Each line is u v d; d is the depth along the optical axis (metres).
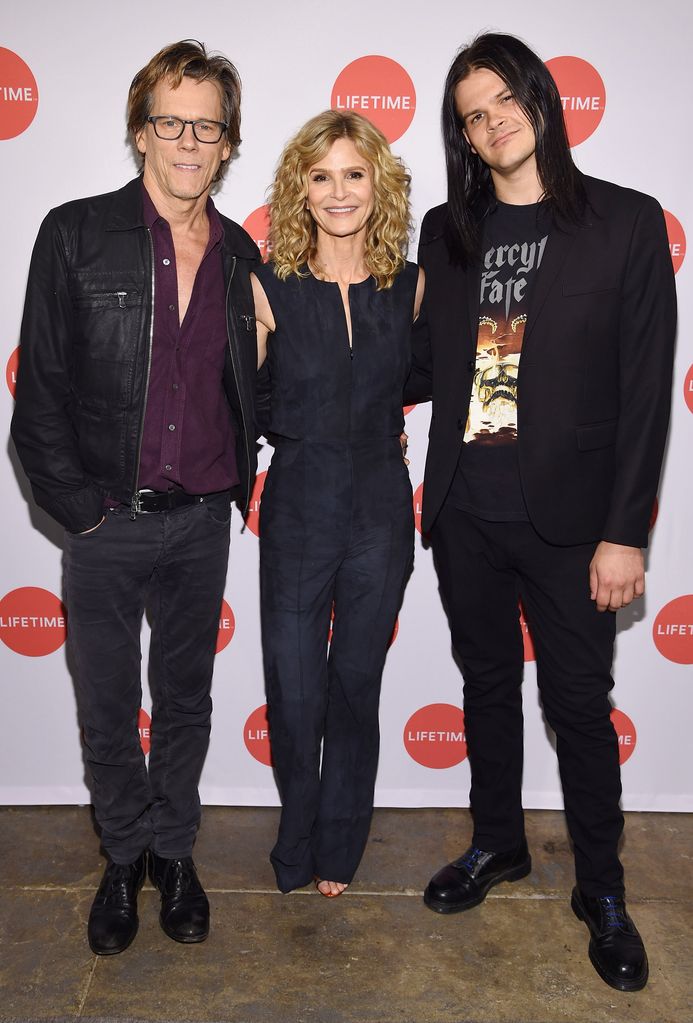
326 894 2.13
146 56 2.08
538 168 1.71
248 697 2.46
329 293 1.83
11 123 2.10
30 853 2.29
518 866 2.19
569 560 1.84
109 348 1.72
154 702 2.05
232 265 1.80
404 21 2.07
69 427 1.75
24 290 2.19
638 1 2.04
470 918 2.06
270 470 1.93
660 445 1.73
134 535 1.81
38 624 2.40
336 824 2.08
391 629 1.99
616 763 1.91
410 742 2.48
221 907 2.10
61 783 2.49
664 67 2.06
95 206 1.74
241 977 1.88
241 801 2.50
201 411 1.82
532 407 1.75
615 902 1.94
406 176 1.85
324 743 2.11
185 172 1.70
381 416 1.88
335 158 1.75
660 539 2.32
